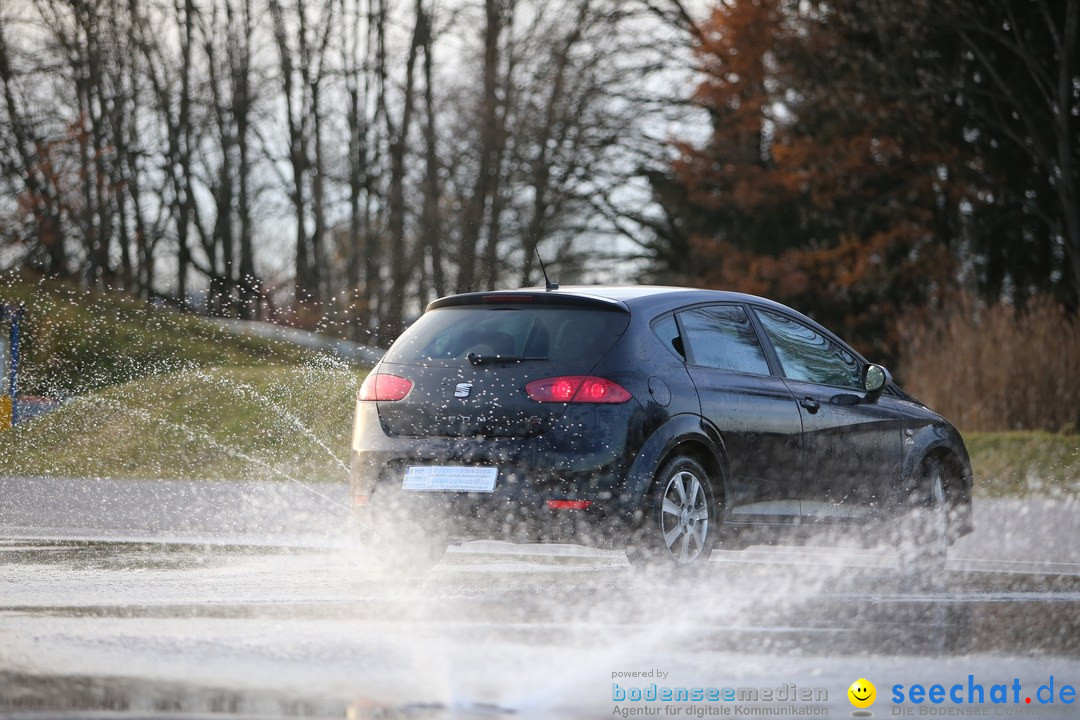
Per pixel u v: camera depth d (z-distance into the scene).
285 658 16.31
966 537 35.16
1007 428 64.56
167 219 131.38
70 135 114.69
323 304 115.69
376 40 129.50
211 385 53.34
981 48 100.44
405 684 14.88
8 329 56.47
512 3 125.06
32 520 36.47
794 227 117.19
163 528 35.31
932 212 108.06
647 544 23.91
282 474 46.47
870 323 112.88
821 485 27.52
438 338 25.48
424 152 127.19
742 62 108.38
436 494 24.23
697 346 25.73
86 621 19.22
